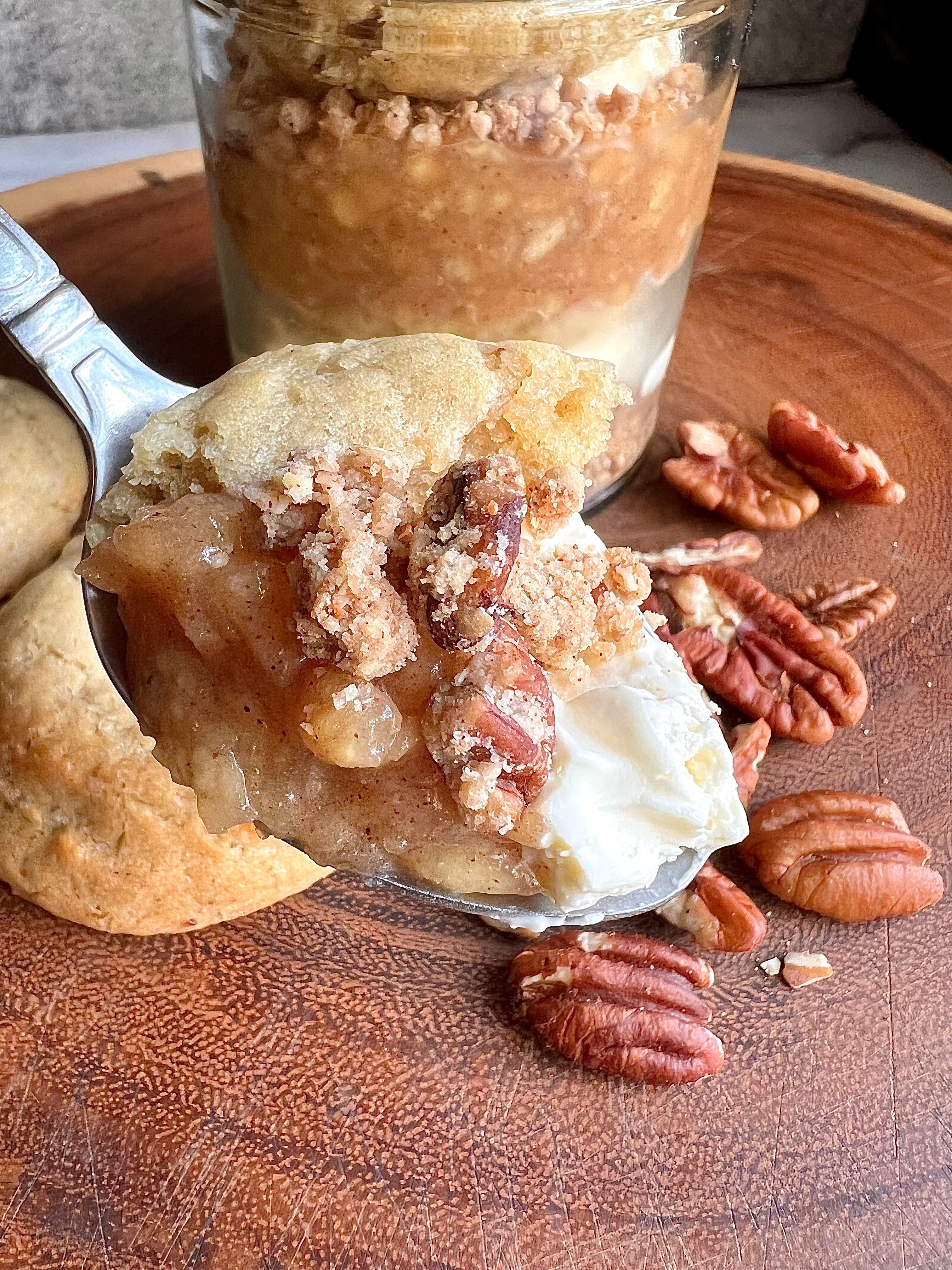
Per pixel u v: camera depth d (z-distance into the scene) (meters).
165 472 0.12
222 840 0.14
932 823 0.16
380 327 0.16
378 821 0.11
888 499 0.20
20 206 0.24
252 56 0.14
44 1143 0.13
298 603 0.10
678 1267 0.12
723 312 0.24
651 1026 0.13
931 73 0.33
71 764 0.14
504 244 0.15
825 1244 0.12
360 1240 0.12
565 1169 0.13
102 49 0.32
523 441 0.12
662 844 0.12
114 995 0.14
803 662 0.17
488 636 0.10
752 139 0.34
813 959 0.14
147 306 0.23
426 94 0.14
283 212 0.15
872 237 0.25
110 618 0.12
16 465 0.16
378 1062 0.13
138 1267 0.12
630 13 0.13
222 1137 0.13
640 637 0.12
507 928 0.14
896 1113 0.13
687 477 0.20
